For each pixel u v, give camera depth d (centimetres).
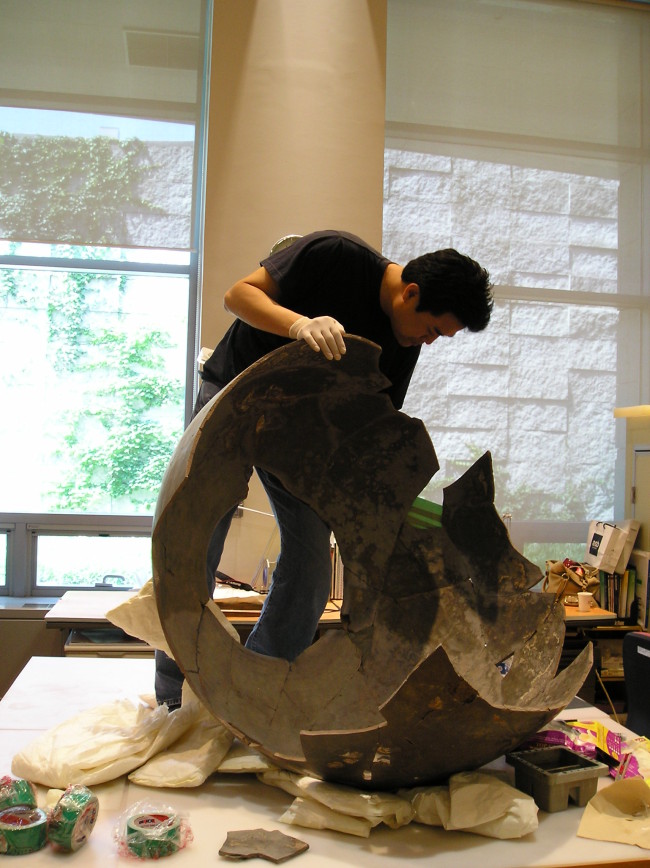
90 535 390
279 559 211
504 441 407
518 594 191
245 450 182
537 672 179
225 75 359
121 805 154
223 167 358
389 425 196
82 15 377
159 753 171
